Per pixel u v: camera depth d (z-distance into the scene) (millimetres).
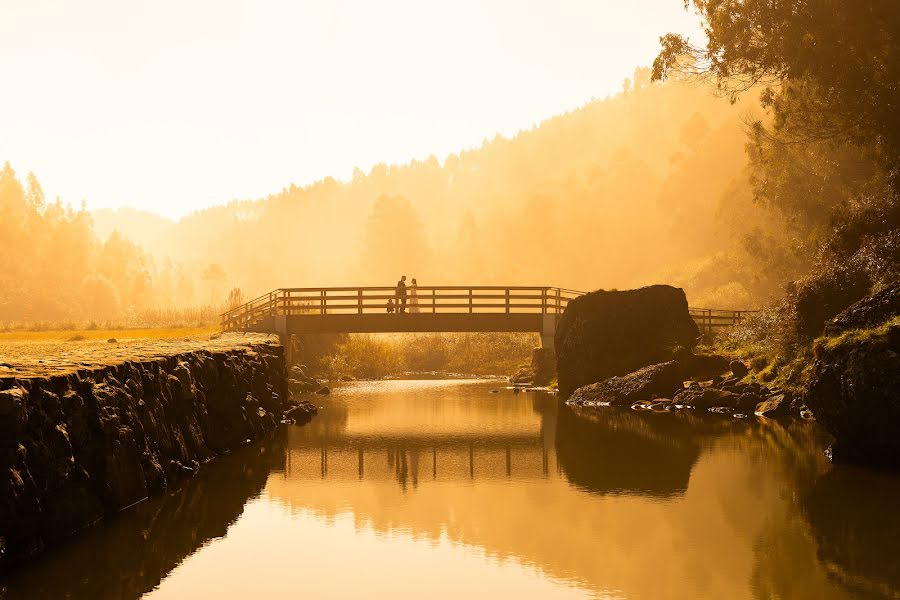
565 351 30953
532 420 22875
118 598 8281
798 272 57000
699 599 8297
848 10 24469
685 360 28281
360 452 17469
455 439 19359
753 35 27375
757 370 26500
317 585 8820
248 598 8406
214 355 17312
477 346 51625
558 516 11734
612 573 9180
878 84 25359
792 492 13055
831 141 35656
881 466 15156
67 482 10023
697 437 18844
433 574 9203
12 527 8797
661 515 11703
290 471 15258
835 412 15477
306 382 34906
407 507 12398
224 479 14398
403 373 49219
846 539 10375
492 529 11086
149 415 12898
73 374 10406
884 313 16375
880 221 25938
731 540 10383
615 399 26750
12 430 8492
